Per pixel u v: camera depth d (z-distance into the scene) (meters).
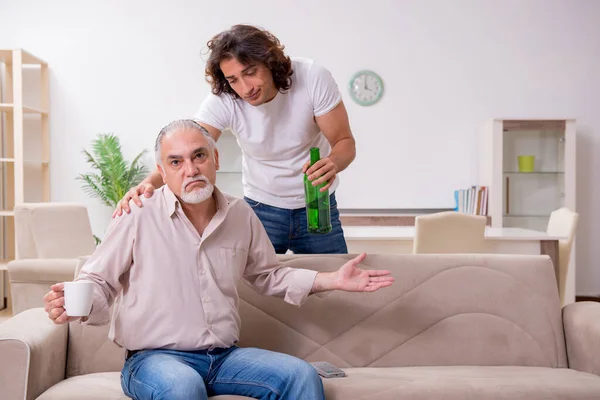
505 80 6.12
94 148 5.88
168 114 6.04
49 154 5.97
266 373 1.79
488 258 2.36
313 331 2.25
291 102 2.32
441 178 6.12
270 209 2.50
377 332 2.26
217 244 1.96
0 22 5.95
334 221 2.56
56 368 2.07
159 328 1.86
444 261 2.34
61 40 5.98
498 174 5.70
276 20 6.04
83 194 6.02
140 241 1.89
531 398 1.87
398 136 6.10
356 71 6.07
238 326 1.99
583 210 6.20
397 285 2.30
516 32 6.12
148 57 6.02
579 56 6.15
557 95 6.16
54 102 5.99
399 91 6.09
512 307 2.30
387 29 6.07
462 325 2.28
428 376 2.03
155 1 6.00
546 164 5.72
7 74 5.86
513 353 2.27
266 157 2.44
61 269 3.58
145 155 6.04
